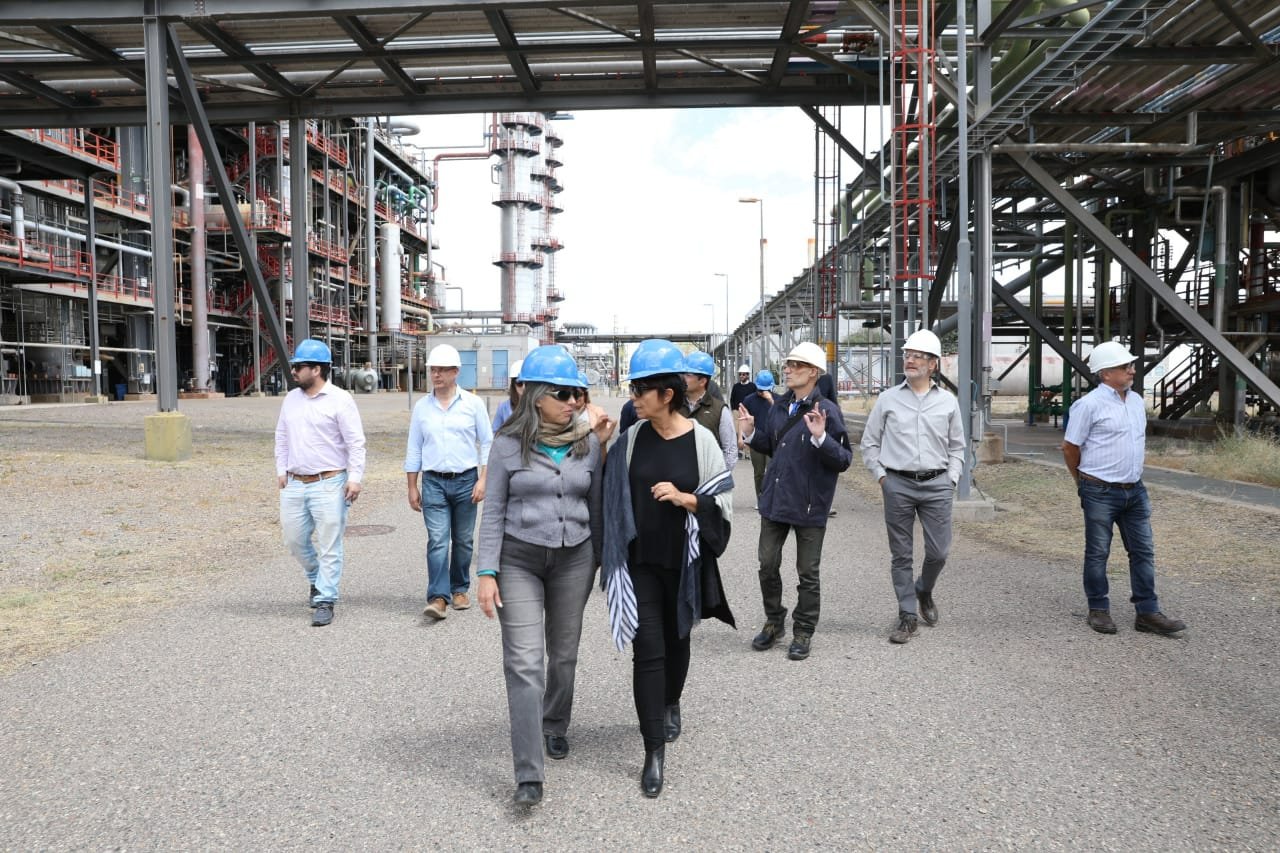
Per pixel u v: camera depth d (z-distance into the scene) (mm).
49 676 5012
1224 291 19500
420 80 21500
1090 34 11148
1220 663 5184
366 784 3625
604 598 6914
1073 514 10938
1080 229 24078
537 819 3322
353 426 6188
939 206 21500
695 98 21297
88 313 52312
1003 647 5559
